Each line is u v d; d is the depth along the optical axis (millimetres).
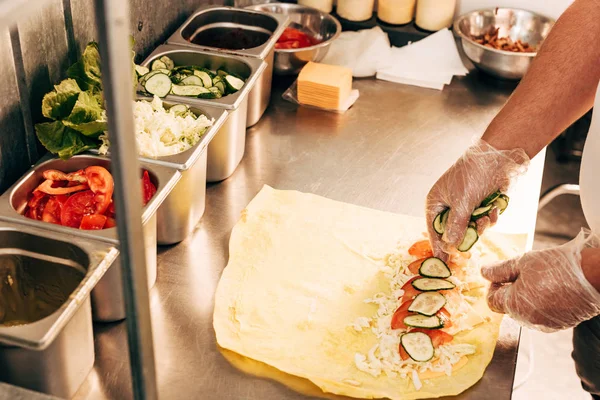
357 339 1302
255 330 1304
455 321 1340
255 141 1943
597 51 1402
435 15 2467
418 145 1980
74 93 1404
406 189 1778
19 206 1318
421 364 1249
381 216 1650
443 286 1378
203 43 2109
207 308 1365
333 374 1221
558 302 1239
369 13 2562
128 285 656
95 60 1493
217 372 1225
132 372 716
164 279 1431
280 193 1705
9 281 1223
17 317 1250
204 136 1485
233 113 1644
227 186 1742
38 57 1430
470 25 2471
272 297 1383
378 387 1203
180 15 2080
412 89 2281
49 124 1390
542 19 2430
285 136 1979
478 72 2406
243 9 2109
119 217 622
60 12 1479
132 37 1644
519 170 1438
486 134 1471
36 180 1354
